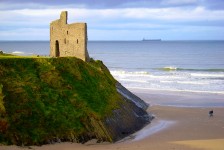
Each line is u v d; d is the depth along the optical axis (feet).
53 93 150.00
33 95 143.95
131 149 132.05
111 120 152.76
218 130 163.12
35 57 166.09
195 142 143.95
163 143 142.10
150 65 561.84
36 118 135.95
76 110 146.51
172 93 264.52
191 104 224.53
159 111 203.31
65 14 200.64
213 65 546.67
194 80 340.59
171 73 410.52
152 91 273.13
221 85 308.19
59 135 134.41
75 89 158.92
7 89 139.95
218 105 221.87
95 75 180.86
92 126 142.72
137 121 172.24
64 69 165.99
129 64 584.81
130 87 294.46
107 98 167.22
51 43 209.46
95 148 131.44
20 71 152.66
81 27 194.59
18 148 122.83
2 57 159.43
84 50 195.31
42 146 128.47
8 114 130.82
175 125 172.45
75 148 130.00
